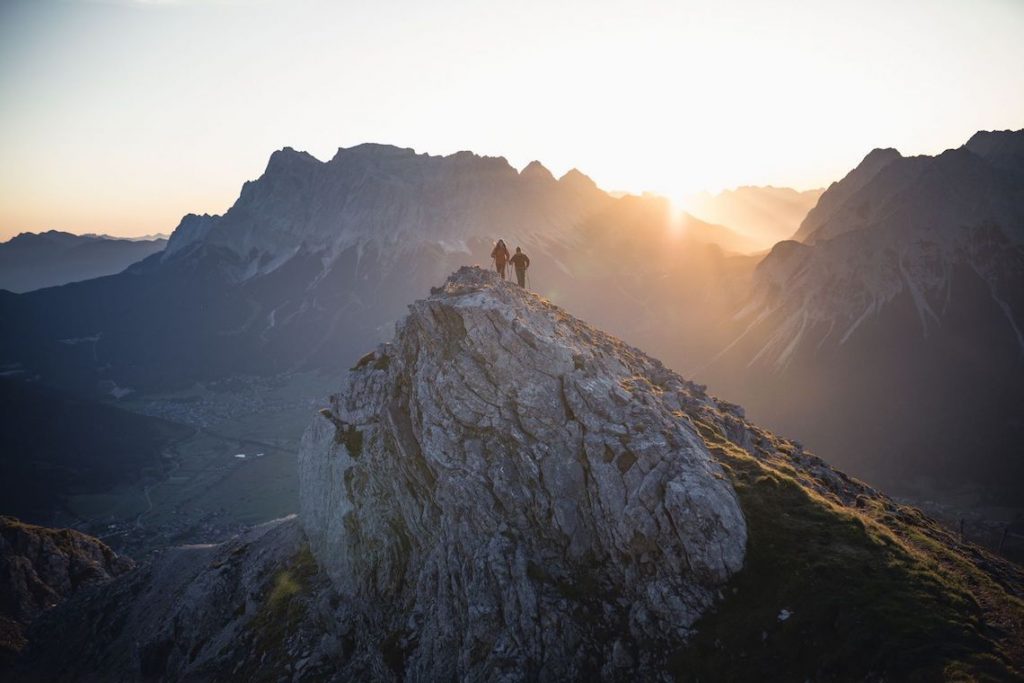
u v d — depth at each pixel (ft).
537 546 151.84
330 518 229.86
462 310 179.42
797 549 134.21
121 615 326.24
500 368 171.63
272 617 229.86
